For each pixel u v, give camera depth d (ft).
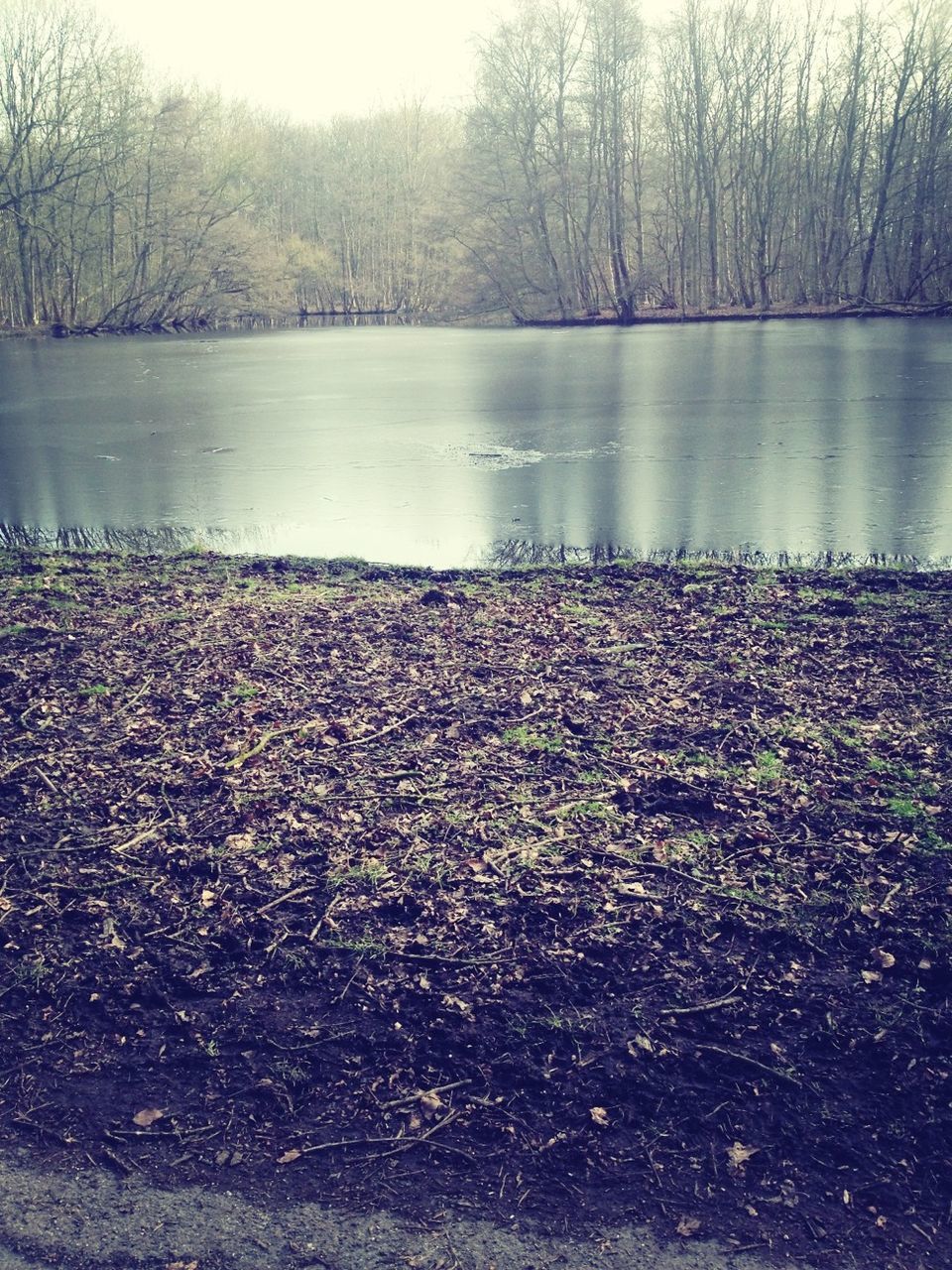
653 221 199.82
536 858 14.21
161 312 198.49
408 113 265.75
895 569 29.27
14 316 193.06
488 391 80.48
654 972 12.02
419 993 11.75
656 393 74.90
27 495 45.01
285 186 261.85
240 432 62.18
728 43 178.81
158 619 25.55
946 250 168.04
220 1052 11.07
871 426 56.39
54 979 12.18
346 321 243.40
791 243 192.95
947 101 165.89
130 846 14.82
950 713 18.61
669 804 15.64
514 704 19.48
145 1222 9.12
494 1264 8.67
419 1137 9.95
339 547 35.12
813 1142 9.82
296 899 13.48
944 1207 9.16
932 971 11.95
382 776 16.65
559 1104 10.30
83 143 176.65
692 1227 9.00
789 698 19.54
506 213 193.16
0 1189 9.46
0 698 20.38
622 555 32.99
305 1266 8.69
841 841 14.52
